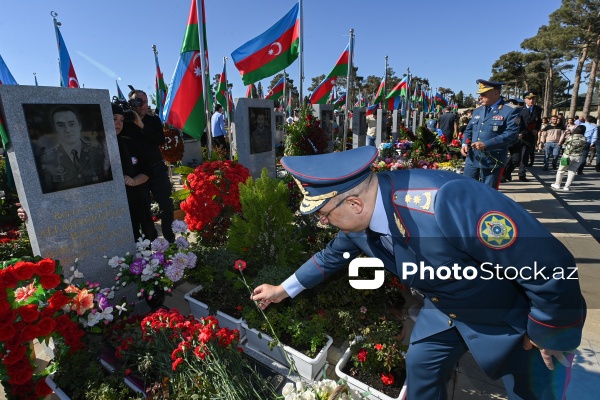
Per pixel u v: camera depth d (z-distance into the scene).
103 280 3.01
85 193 2.82
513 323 1.37
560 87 62.22
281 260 2.93
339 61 7.80
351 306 2.72
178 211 5.88
